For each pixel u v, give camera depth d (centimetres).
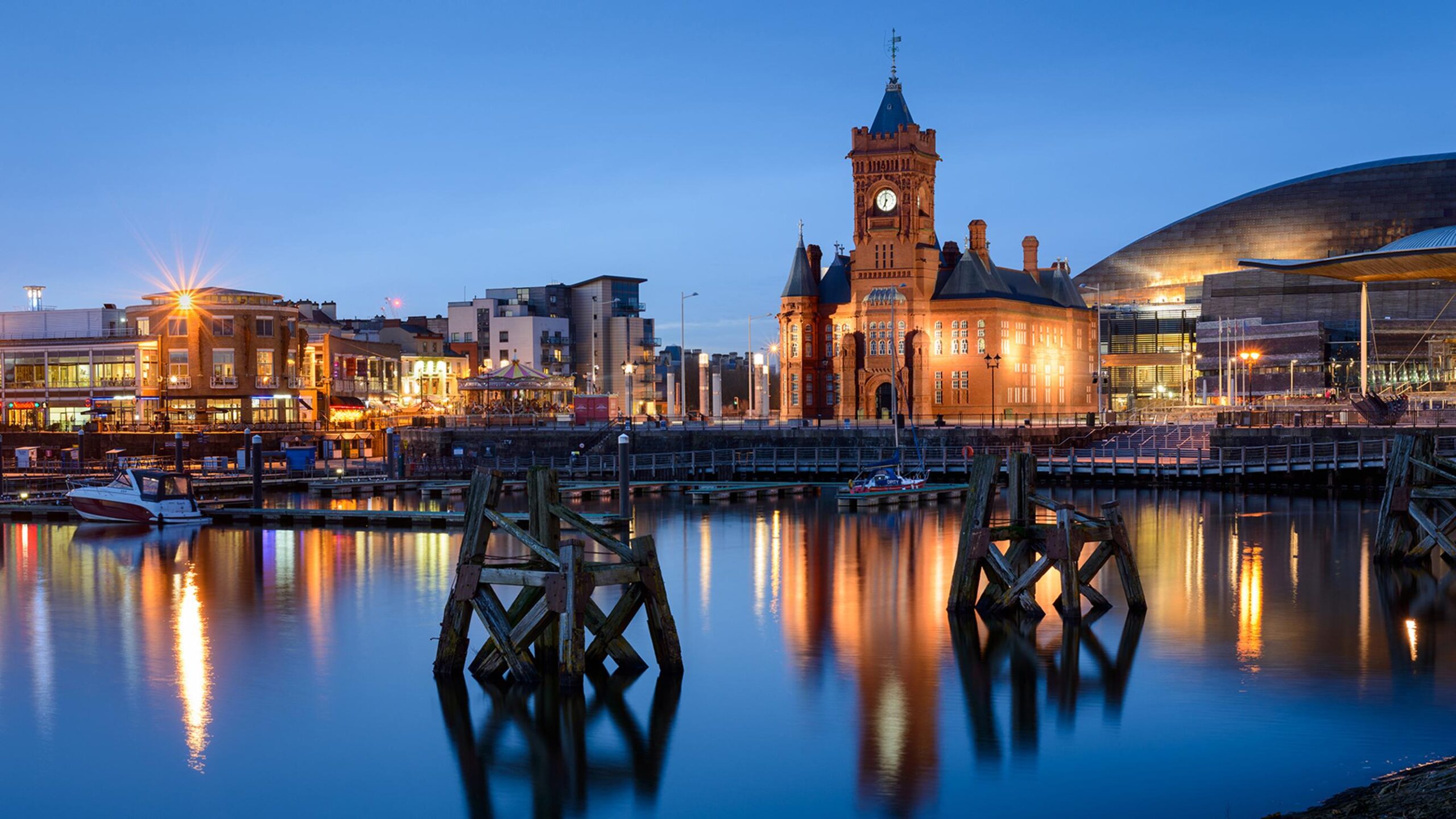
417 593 4403
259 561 5275
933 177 13812
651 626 3050
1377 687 2919
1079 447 11400
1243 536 5859
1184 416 12862
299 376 14500
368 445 13562
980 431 10994
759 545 5778
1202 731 2598
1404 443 4791
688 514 7469
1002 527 3831
